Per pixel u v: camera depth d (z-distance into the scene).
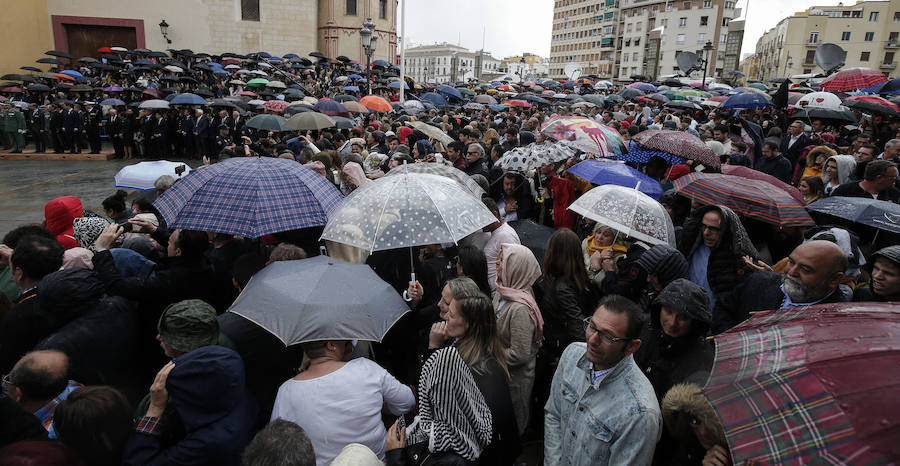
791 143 9.41
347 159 7.11
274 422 2.01
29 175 14.42
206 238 3.59
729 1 81.75
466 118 15.24
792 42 82.06
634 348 2.35
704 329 2.70
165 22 38.53
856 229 4.33
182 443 2.25
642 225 3.92
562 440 2.60
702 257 4.02
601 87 31.03
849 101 11.78
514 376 3.33
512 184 5.91
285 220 3.70
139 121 17.14
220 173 3.86
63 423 2.14
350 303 2.70
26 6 34.25
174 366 2.33
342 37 45.22
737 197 4.04
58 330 2.95
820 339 1.47
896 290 2.87
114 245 4.64
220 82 29.34
